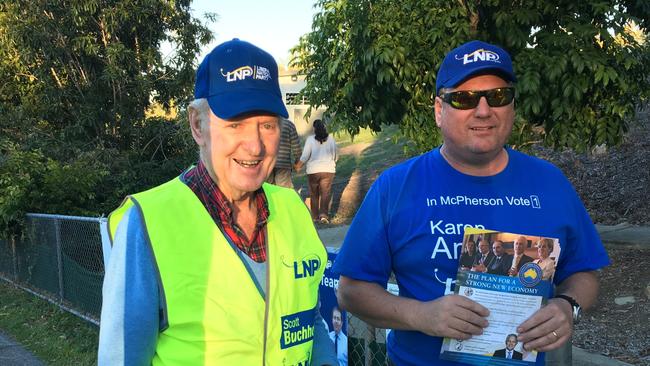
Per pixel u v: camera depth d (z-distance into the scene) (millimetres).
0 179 6934
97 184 8305
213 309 1509
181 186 1620
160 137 10227
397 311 1945
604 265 2082
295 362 1691
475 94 1915
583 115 5082
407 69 5035
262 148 1591
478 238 1890
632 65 4879
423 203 1988
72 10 9359
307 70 6242
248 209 1688
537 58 4633
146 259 1473
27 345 5172
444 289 1951
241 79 1554
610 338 4133
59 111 9852
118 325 1451
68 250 5891
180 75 10375
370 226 2066
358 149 13773
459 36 4969
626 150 9281
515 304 1862
